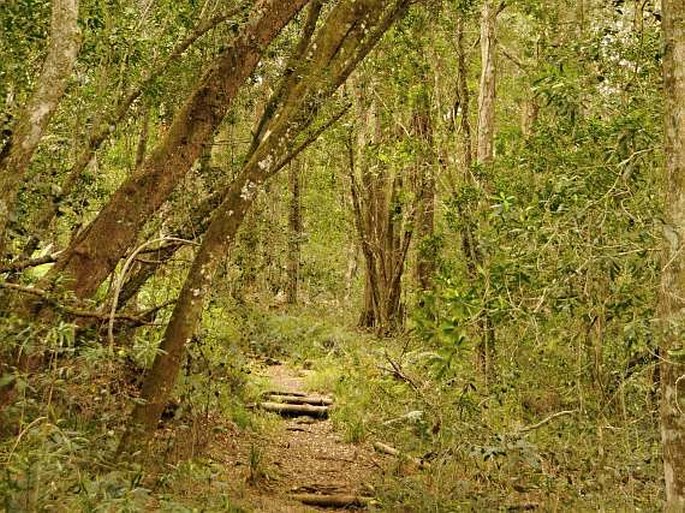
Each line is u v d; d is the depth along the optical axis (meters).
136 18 7.26
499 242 5.92
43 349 4.69
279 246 15.07
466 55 13.45
